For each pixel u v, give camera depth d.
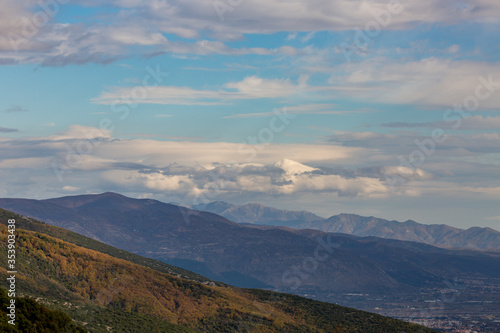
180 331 123.75
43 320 86.06
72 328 90.12
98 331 105.62
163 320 129.50
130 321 119.25
